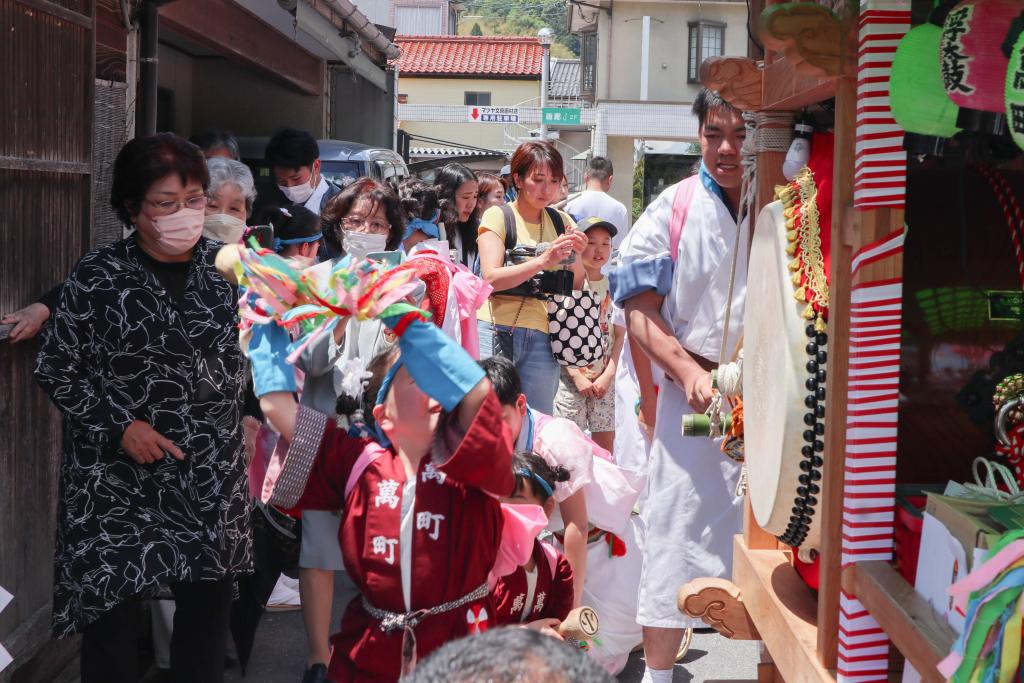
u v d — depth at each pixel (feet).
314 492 9.09
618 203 26.14
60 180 13.51
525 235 19.20
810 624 8.52
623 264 12.37
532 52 130.52
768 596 9.16
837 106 7.46
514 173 19.43
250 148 37.50
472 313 13.94
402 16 159.12
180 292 11.43
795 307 7.92
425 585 8.70
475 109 100.37
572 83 127.13
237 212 14.48
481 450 8.00
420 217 18.66
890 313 7.23
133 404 11.15
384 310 7.75
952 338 9.01
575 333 19.08
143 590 10.82
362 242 13.89
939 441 9.03
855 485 7.38
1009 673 5.32
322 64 44.16
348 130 47.52
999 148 7.16
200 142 19.97
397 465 8.87
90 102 14.15
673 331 12.35
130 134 18.11
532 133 113.29
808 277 7.95
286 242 14.20
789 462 7.90
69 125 13.65
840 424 7.57
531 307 18.95
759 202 10.33
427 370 7.95
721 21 100.48
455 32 171.94
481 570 8.89
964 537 6.23
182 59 41.09
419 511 8.70
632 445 17.13
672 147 107.96
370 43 43.09
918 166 9.17
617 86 100.99
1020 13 5.86
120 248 11.34
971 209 9.08
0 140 11.94
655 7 99.91
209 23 31.63
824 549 7.68
